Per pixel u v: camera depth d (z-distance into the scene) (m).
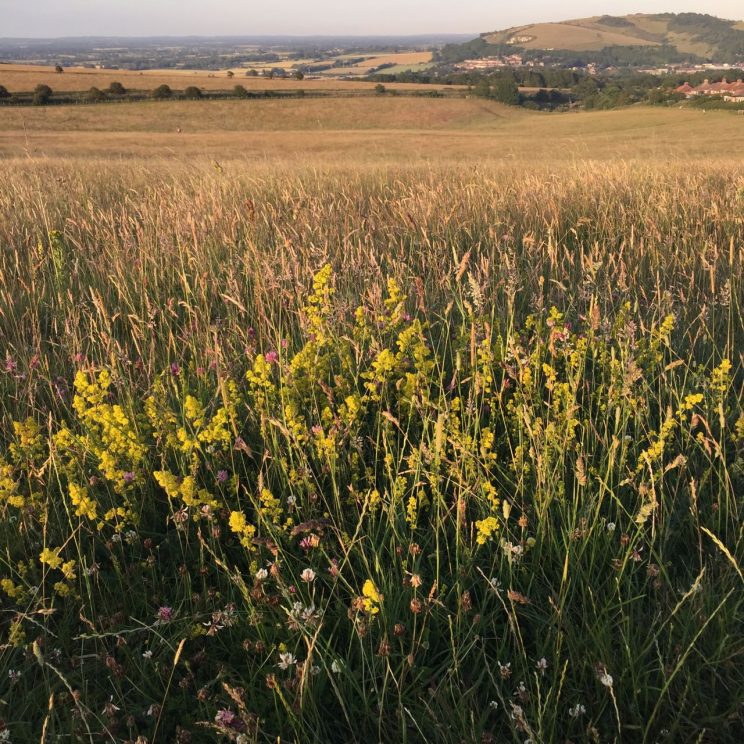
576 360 3.15
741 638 2.01
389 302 3.55
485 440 2.63
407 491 2.64
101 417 2.60
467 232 5.83
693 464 2.76
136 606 2.29
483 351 3.07
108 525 2.58
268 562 2.15
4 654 2.07
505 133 59.94
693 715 1.90
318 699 1.96
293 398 2.92
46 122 66.06
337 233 5.88
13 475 2.71
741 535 2.28
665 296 3.92
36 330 3.82
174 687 2.03
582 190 7.86
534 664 2.05
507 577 2.27
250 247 4.70
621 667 2.00
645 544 2.40
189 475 2.69
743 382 3.16
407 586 2.20
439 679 2.04
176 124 71.50
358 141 48.72
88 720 1.89
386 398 2.99
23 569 2.30
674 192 7.32
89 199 7.64
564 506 2.48
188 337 3.88
